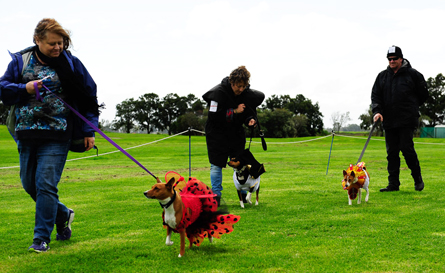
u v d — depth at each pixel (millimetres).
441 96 88188
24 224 5758
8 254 4277
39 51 4352
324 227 5195
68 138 4457
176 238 4789
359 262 3793
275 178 10742
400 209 6195
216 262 3885
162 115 112000
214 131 6250
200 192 4312
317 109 105250
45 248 4305
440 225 5121
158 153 24734
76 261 4000
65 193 8586
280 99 113375
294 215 5945
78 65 4562
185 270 3705
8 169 14352
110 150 27875
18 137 4301
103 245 4539
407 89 7746
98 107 4676
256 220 5641
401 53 7816
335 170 13062
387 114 7930
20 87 4113
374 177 10734
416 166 7996
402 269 3602
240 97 6258
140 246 4484
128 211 6559
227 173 12250
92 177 11727
